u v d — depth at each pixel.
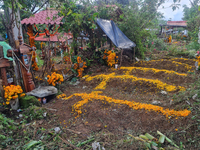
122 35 9.08
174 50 11.44
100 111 3.92
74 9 6.59
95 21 7.75
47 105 4.53
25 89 4.80
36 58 8.49
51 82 5.27
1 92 4.26
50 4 5.70
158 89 5.42
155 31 13.83
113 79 6.39
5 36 7.12
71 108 4.19
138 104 4.12
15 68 4.59
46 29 7.60
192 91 4.36
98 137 3.17
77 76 7.28
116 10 9.88
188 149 2.81
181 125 3.29
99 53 9.27
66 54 7.74
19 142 3.00
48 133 3.28
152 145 2.84
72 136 3.22
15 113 4.04
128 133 3.29
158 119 3.52
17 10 4.73
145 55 11.53
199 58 7.07
